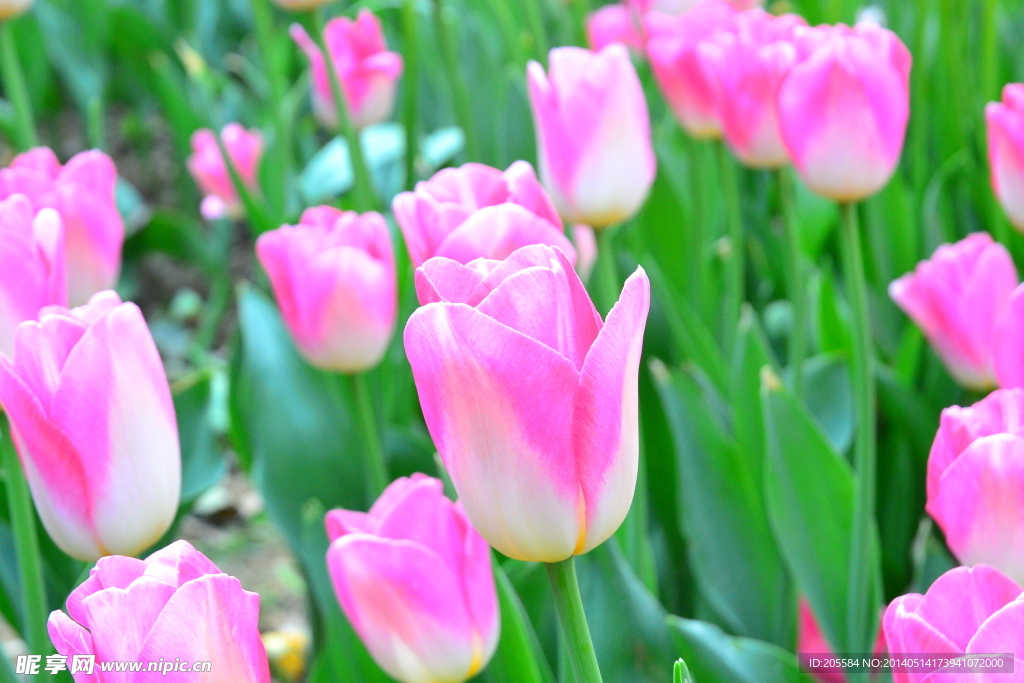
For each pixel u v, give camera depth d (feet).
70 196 2.86
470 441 2.09
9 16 3.52
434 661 2.43
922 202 3.78
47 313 2.39
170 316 6.08
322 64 4.10
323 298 2.75
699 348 3.24
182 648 2.10
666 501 3.05
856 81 2.58
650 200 3.51
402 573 2.39
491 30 5.26
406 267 3.26
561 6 3.98
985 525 2.34
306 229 2.77
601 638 2.57
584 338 2.10
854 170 2.62
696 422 2.91
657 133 3.89
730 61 2.93
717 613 2.96
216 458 3.08
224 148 3.60
